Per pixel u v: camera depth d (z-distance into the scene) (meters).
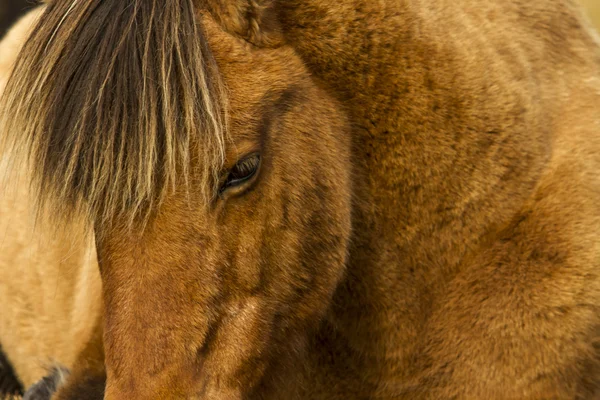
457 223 6.65
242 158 5.52
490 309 6.64
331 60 6.28
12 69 5.64
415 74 6.41
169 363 5.45
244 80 5.66
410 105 6.43
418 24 6.44
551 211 6.66
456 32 6.61
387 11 6.35
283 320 6.11
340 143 6.25
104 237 5.43
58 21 5.43
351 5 6.27
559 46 7.22
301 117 5.97
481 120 6.54
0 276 9.46
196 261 5.46
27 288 9.16
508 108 6.62
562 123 6.95
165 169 5.27
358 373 7.10
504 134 6.59
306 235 6.04
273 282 5.95
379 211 6.61
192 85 5.30
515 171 6.65
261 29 5.84
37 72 5.38
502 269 6.65
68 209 5.38
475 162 6.56
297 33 6.18
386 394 7.09
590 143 6.93
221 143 5.32
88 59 5.26
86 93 5.20
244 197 5.64
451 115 6.47
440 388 6.89
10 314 9.46
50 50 5.35
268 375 6.19
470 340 6.71
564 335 6.58
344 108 6.41
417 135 6.47
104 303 5.56
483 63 6.63
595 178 6.83
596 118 7.08
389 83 6.39
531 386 6.65
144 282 5.41
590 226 6.68
